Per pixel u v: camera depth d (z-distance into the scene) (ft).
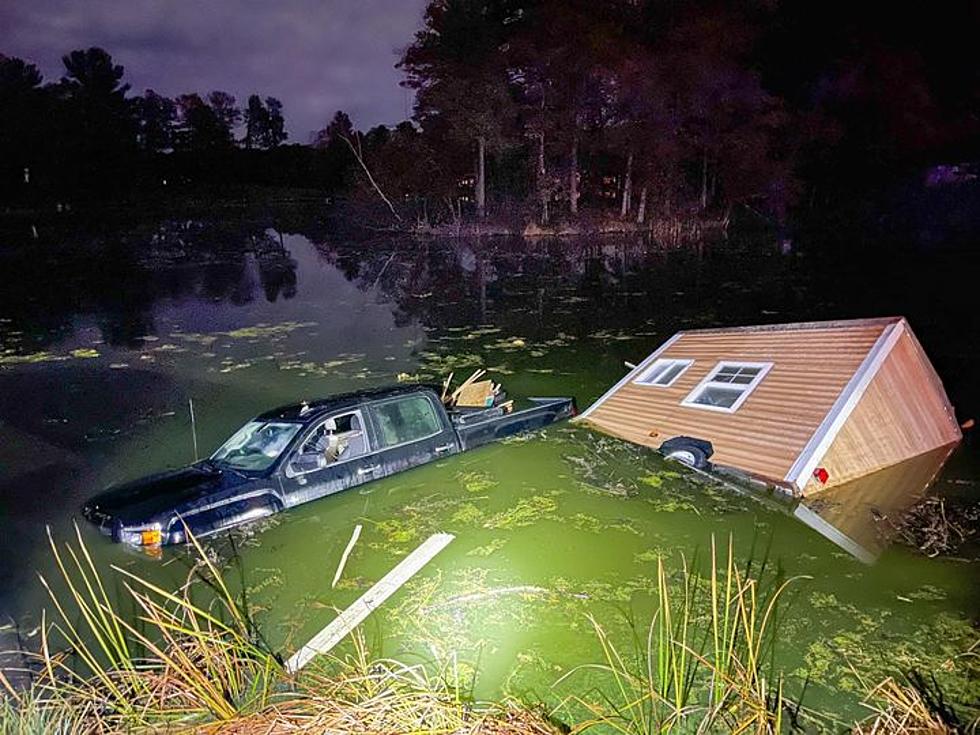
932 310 58.80
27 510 26.43
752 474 26.11
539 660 16.61
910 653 16.55
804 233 133.39
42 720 12.35
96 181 225.35
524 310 66.28
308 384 43.29
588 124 144.05
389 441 27.55
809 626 17.70
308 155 286.05
